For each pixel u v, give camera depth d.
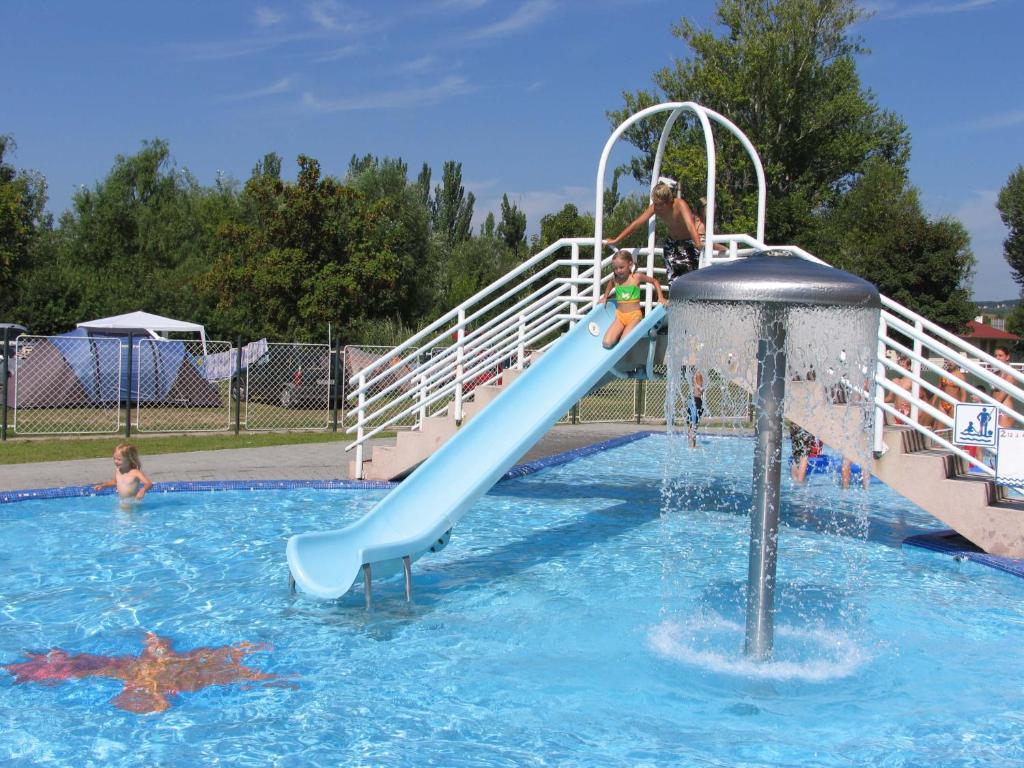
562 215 44.81
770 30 34.72
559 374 7.97
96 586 6.41
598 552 7.89
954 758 3.87
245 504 9.59
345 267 29.34
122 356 19.89
